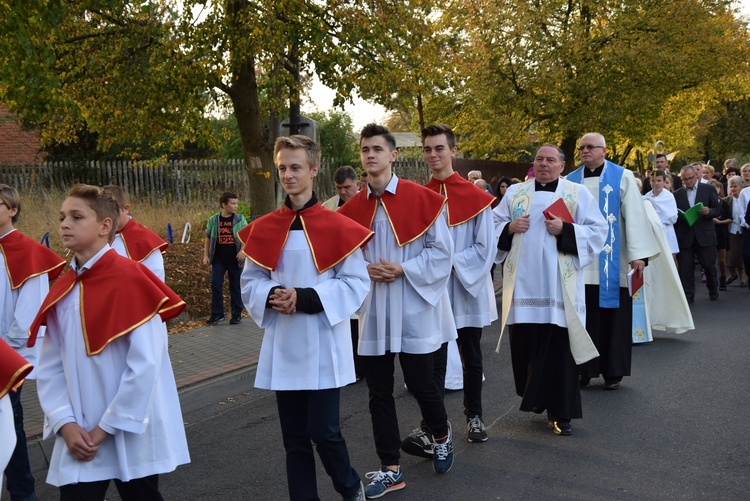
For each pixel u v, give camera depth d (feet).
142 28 36.45
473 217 16.70
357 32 36.91
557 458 16.17
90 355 9.89
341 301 12.26
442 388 16.08
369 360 14.73
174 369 24.35
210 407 21.85
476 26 74.84
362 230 12.62
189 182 60.49
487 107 78.28
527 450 16.72
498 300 39.81
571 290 17.61
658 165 37.50
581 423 18.62
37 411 19.95
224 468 16.67
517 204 18.60
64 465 9.80
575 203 18.22
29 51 24.90
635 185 21.38
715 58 77.77
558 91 74.38
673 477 14.96
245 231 13.03
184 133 43.32
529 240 18.02
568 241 17.56
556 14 76.33
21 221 43.88
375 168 14.67
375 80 38.01
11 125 72.59
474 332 17.29
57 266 14.76
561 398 17.58
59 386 10.14
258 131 41.37
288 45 37.01
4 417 8.35
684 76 76.23
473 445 17.16
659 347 27.37
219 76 36.01
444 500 14.10
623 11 74.79
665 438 17.30
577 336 17.34
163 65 36.32
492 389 22.09
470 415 17.47
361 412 20.56
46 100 26.89
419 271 14.37
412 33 39.47
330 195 64.44
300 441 12.73
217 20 35.22
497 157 95.76
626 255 21.35
